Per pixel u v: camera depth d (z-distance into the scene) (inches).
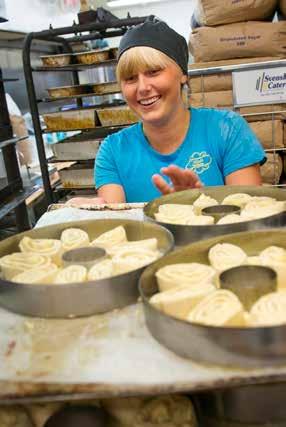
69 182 77.5
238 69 49.4
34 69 73.9
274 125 55.6
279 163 57.6
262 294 21.8
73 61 77.7
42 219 37.0
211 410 20.2
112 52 76.9
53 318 22.7
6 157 80.2
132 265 25.4
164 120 44.9
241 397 19.1
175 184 37.0
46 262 27.4
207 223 30.9
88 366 18.3
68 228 32.6
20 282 24.0
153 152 48.4
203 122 48.2
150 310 19.6
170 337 18.6
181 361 18.1
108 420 20.4
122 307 23.0
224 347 17.3
